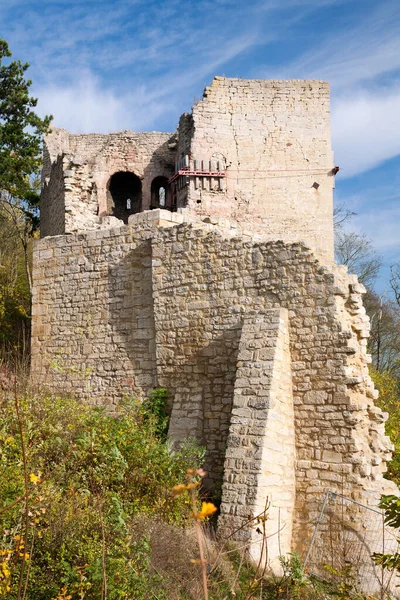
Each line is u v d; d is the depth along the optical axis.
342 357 13.17
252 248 14.47
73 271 17.47
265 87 26.09
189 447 13.84
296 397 13.48
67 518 9.59
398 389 26.83
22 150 25.84
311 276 13.72
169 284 15.46
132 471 12.38
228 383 14.28
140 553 8.62
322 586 10.92
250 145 25.69
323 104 26.30
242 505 11.93
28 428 12.08
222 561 10.16
